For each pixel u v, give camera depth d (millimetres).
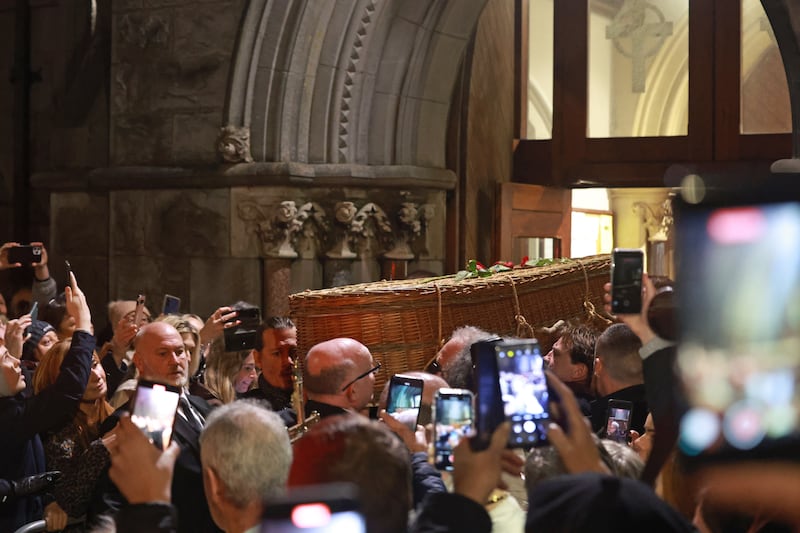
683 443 894
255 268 6195
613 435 2830
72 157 7086
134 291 6594
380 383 3750
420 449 2291
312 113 6324
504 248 7664
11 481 3129
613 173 7656
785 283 815
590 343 3646
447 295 3928
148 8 6520
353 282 6500
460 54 6891
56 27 7266
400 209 6621
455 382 2932
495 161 7828
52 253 7062
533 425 1565
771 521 875
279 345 3863
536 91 8875
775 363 815
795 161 4109
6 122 7512
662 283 1828
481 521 1468
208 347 4281
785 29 4406
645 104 8414
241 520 1959
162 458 1617
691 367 858
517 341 1618
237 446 1948
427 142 6828
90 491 2783
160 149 6480
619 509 1224
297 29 6109
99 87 6938
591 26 8094
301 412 3020
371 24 6383
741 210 843
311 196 6289
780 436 821
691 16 7277
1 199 7543
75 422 3404
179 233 6402
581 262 5086
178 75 6406
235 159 6145
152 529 1550
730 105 7199
